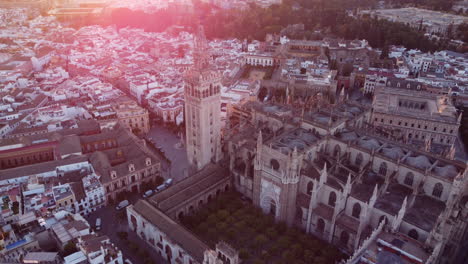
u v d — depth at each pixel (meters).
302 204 149.62
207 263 115.31
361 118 193.88
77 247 128.12
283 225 149.25
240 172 172.88
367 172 153.00
